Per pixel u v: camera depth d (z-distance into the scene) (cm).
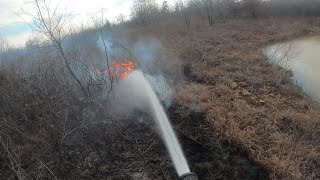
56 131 642
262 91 910
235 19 1972
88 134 660
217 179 559
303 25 1428
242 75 1029
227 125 686
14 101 714
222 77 1016
